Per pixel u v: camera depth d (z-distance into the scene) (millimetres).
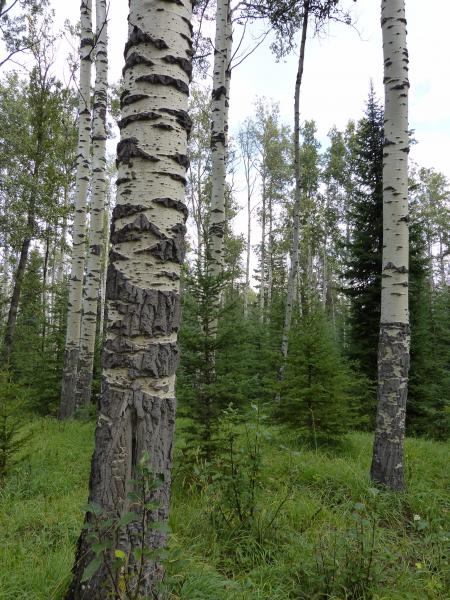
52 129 11211
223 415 4633
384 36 5070
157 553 1920
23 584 2463
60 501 3875
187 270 5203
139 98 2410
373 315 11070
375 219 11328
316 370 6590
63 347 11070
